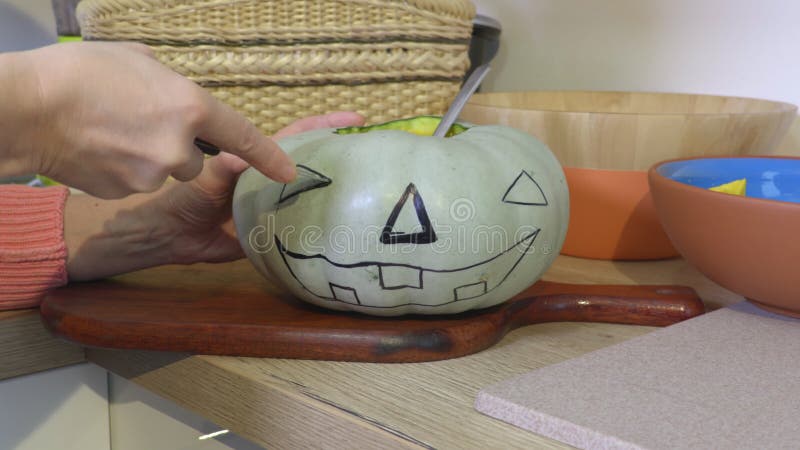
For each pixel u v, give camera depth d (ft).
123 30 2.46
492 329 1.66
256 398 1.49
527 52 3.51
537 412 1.25
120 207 1.98
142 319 1.63
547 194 1.69
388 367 1.56
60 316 1.67
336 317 1.70
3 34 3.82
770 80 2.74
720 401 1.30
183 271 2.16
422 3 2.54
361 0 2.50
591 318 1.86
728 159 2.13
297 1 2.49
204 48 2.49
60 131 1.22
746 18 2.76
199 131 1.29
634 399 1.31
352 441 1.32
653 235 2.33
